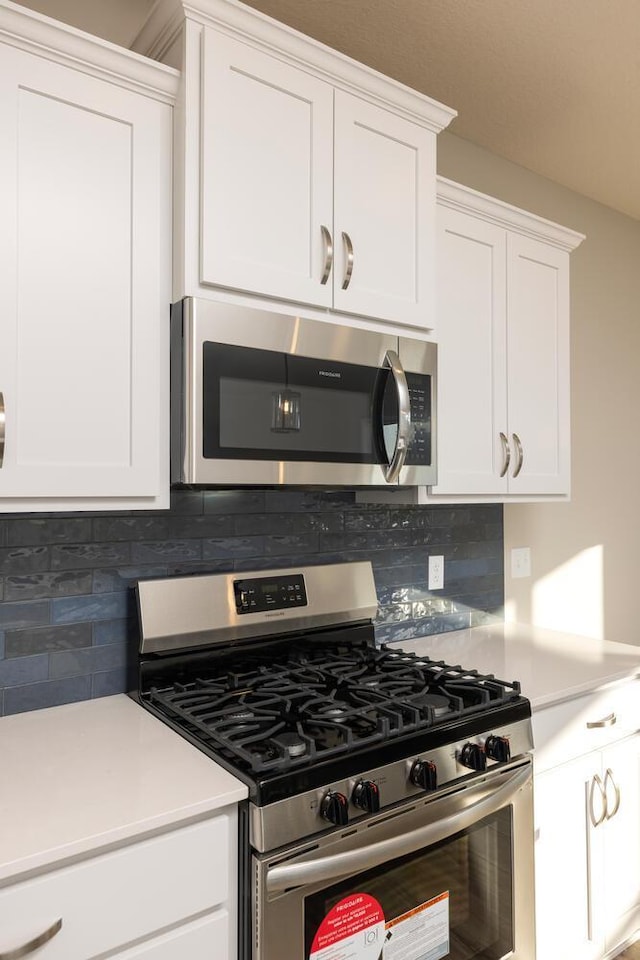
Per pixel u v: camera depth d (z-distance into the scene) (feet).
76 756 4.16
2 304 3.95
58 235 4.16
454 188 6.22
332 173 5.16
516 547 8.70
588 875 6.09
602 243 10.10
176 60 4.66
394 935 4.33
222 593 5.60
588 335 9.82
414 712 4.58
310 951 3.90
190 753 4.20
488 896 4.93
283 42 4.81
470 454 6.44
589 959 6.13
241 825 3.80
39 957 3.13
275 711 4.71
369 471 5.36
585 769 6.02
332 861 3.89
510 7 5.97
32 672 5.01
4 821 3.37
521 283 6.95
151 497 4.56
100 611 5.29
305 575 6.13
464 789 4.68
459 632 7.85
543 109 7.61
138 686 5.20
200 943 3.64
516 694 5.25
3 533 4.90
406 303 5.61
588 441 9.77
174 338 4.59
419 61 6.76
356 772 4.06
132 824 3.36
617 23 6.19
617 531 10.18
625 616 10.27
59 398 4.15
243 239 4.68
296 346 4.94
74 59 4.18
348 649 6.33
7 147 3.97
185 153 4.50
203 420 4.47
